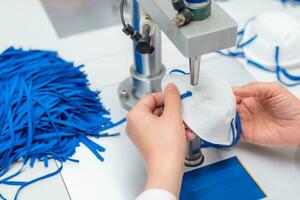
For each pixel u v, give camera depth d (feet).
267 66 2.93
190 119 2.03
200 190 2.18
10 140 2.34
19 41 3.21
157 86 2.58
